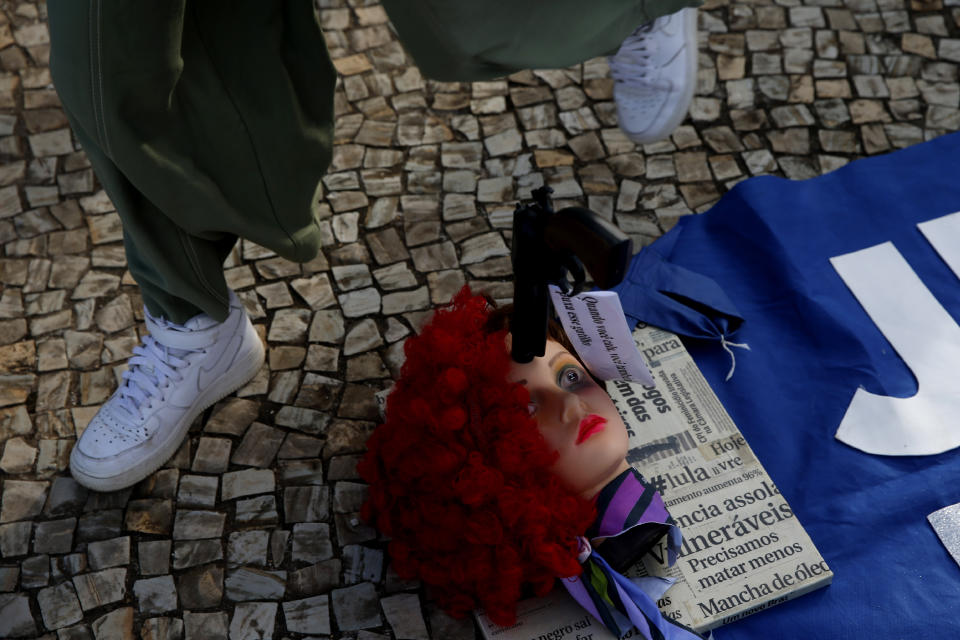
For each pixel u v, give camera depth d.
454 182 2.56
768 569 1.78
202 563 1.90
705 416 2.01
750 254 2.36
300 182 1.74
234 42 1.51
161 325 1.96
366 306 2.32
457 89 2.76
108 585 1.88
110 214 2.49
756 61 2.79
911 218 2.38
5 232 2.46
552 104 2.72
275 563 1.90
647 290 2.22
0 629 1.82
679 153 2.60
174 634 1.81
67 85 1.41
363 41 2.88
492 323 1.84
